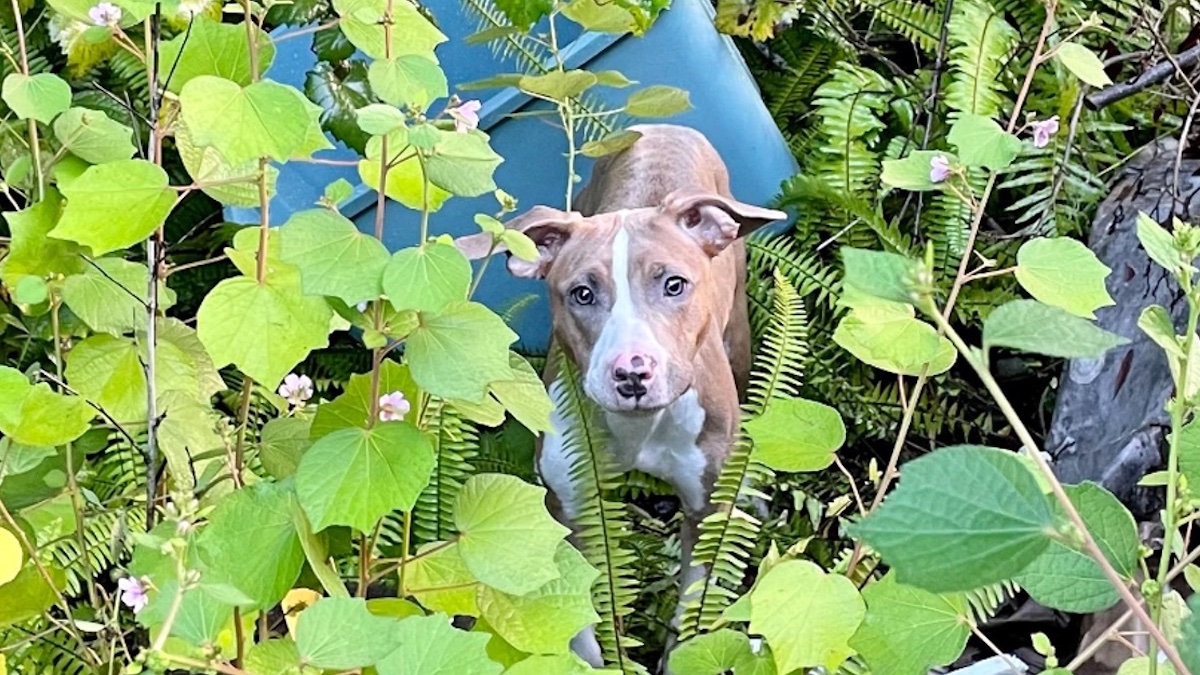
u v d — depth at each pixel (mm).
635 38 2207
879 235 2205
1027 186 2291
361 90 1837
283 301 1455
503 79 2018
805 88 2439
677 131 2168
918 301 1280
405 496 1437
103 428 1649
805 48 2439
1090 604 1327
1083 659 1400
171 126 1518
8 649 1611
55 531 1643
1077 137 2234
